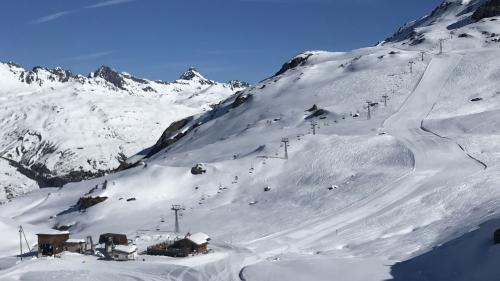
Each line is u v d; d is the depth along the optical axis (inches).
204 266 2896.2
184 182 5467.5
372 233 3284.9
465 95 6574.8
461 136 4965.6
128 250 3070.9
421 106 6491.1
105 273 2778.1
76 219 5265.8
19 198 7844.5
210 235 3769.7
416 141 5036.9
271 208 4288.9
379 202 3796.8
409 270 2566.4
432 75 7455.7
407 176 4195.4
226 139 7613.2
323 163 5002.5
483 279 2212.1
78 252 3294.8
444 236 2918.3
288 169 5132.9
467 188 3631.9
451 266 2459.4
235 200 4781.0
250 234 3663.9
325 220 3676.2
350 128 5999.0
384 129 5689.0
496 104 6146.7
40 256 3250.5
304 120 7204.7
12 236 4261.8
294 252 3129.9
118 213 5059.1
